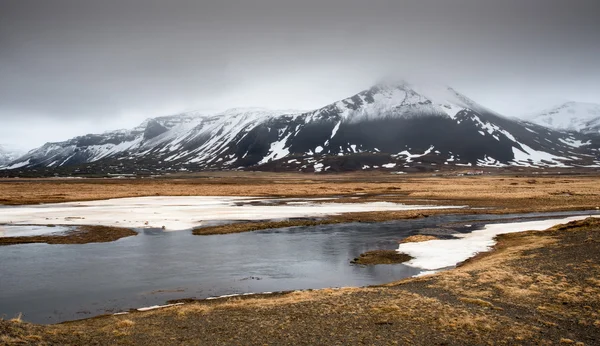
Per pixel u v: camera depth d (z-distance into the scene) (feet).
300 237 147.74
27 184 517.14
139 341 49.96
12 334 47.93
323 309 61.57
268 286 85.51
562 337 49.78
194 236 149.07
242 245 132.05
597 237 112.57
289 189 415.64
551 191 331.57
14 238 140.87
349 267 102.78
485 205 257.14
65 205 257.75
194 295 78.79
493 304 63.05
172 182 593.83
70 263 105.81
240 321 57.52
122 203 272.72
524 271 81.76
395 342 48.80
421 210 231.71
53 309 70.44
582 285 70.23
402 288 74.43
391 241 138.82
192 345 48.55
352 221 190.80
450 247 125.49
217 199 308.40
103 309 70.49
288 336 51.21
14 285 85.20
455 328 52.95
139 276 93.04
